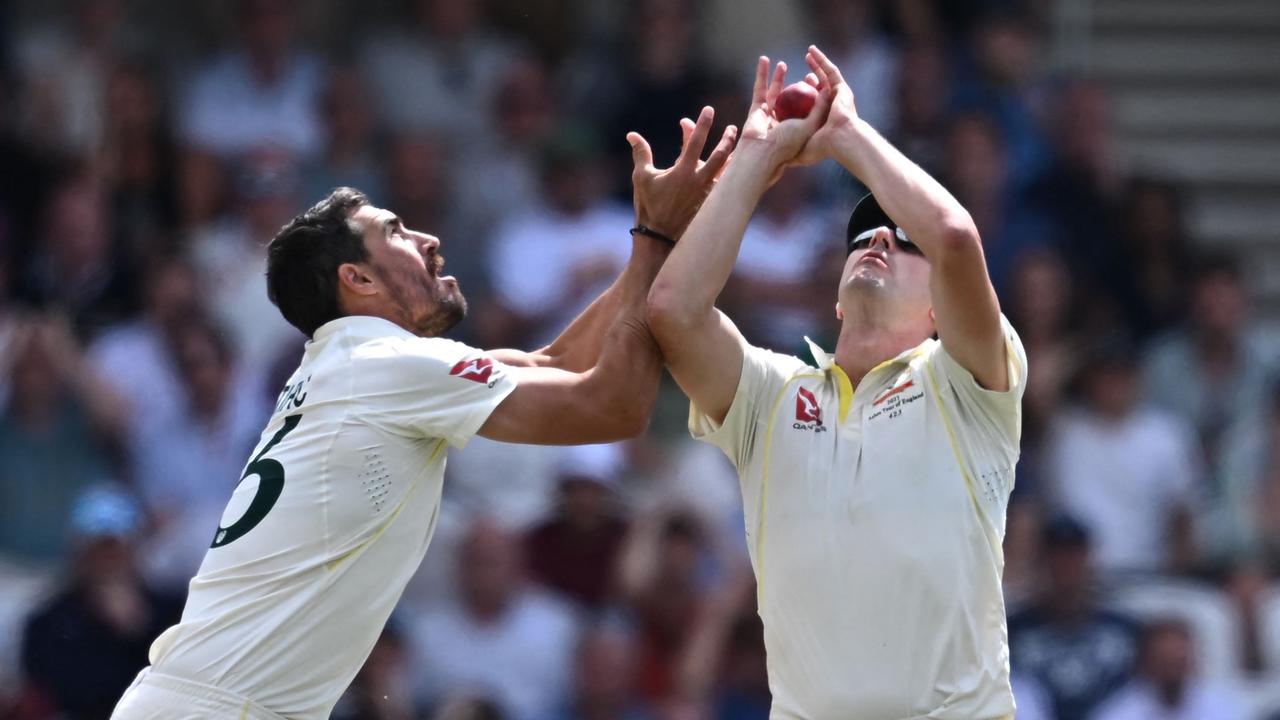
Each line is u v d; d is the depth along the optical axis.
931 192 15.19
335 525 16.19
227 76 38.53
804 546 15.51
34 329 32.81
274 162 36.69
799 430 15.88
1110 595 31.75
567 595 30.94
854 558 15.27
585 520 31.22
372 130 39.12
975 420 15.58
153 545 31.39
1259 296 42.00
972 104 39.66
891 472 15.36
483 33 41.19
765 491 15.91
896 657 15.10
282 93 38.56
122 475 32.75
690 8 39.66
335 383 16.56
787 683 15.70
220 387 33.16
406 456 16.50
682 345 15.92
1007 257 37.25
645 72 39.16
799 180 35.72
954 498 15.30
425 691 29.52
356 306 17.17
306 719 16.27
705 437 16.56
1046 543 30.81
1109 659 30.25
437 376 16.44
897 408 15.62
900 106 39.25
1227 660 31.62
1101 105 40.00
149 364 33.31
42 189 36.41
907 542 15.19
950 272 15.02
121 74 37.97
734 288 34.12
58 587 30.45
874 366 16.12
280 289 17.28
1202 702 30.17
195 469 32.66
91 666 29.28
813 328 33.97
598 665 29.30
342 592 16.23
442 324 17.64
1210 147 44.38
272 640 16.03
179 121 38.62
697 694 29.70
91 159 36.66
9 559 32.09
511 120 38.59
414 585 30.88
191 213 36.94
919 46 40.62
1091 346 35.69
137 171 37.00
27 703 28.94
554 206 36.19
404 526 16.55
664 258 17.16
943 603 15.12
